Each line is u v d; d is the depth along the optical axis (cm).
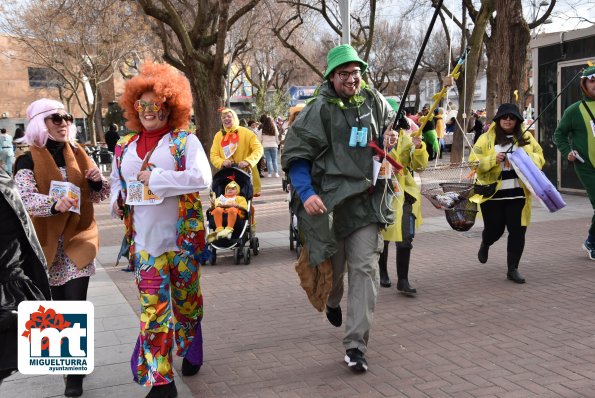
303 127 410
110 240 1018
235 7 2402
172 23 1480
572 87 1285
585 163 708
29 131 384
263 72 4500
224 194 767
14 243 310
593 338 457
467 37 2039
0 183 301
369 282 409
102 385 406
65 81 3416
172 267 384
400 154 560
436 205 558
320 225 403
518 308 541
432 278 665
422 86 5653
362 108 416
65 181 394
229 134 782
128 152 385
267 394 383
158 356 365
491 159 613
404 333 490
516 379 389
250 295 630
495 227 641
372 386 389
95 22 1927
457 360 427
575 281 621
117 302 609
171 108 386
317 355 449
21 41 3297
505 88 1118
